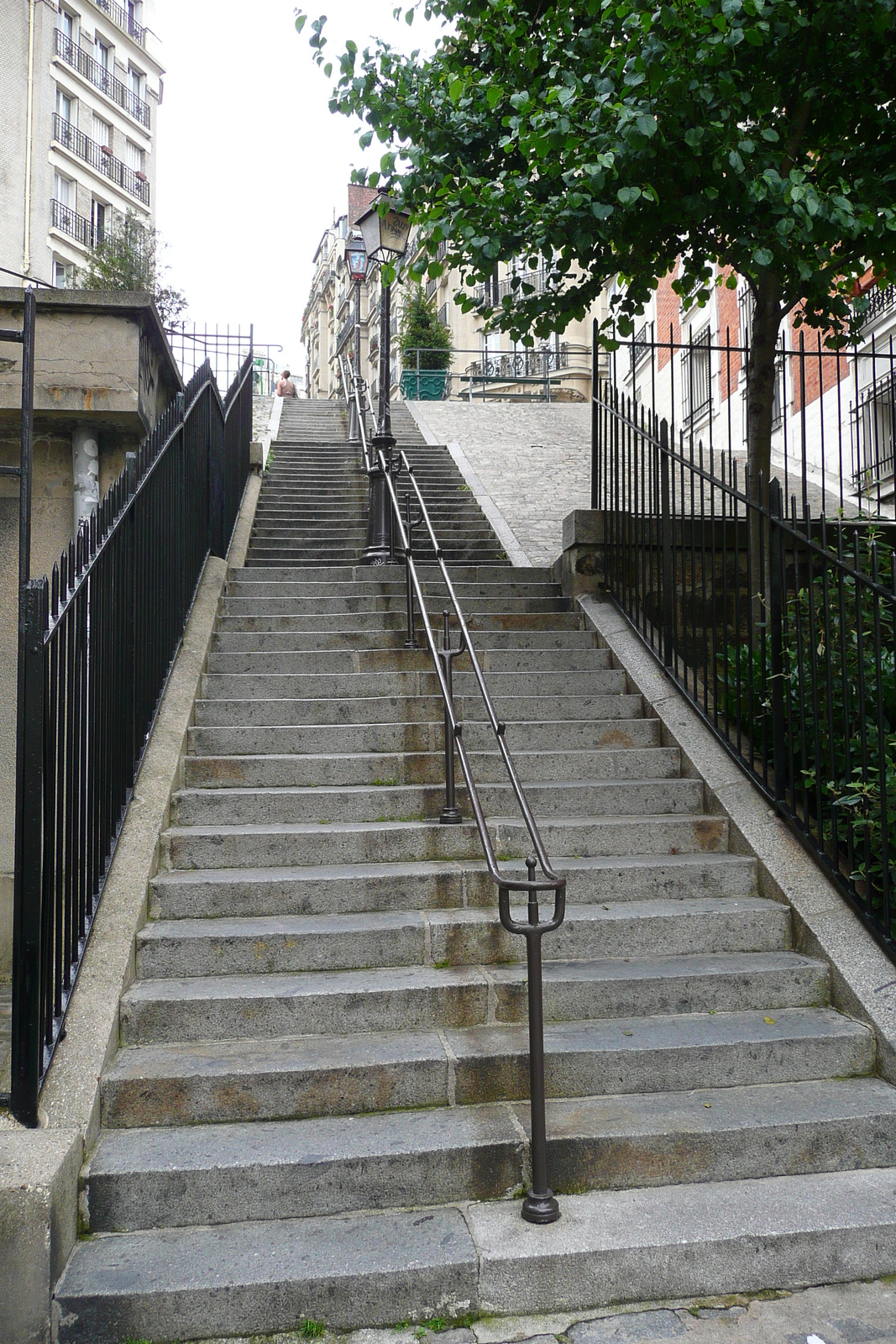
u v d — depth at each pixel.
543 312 6.89
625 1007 3.65
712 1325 2.62
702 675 5.93
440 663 4.52
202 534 6.85
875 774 4.26
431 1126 3.07
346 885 4.03
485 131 6.41
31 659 2.94
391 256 8.11
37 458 5.74
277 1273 2.59
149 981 3.61
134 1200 2.80
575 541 6.87
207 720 5.29
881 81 5.61
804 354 6.94
